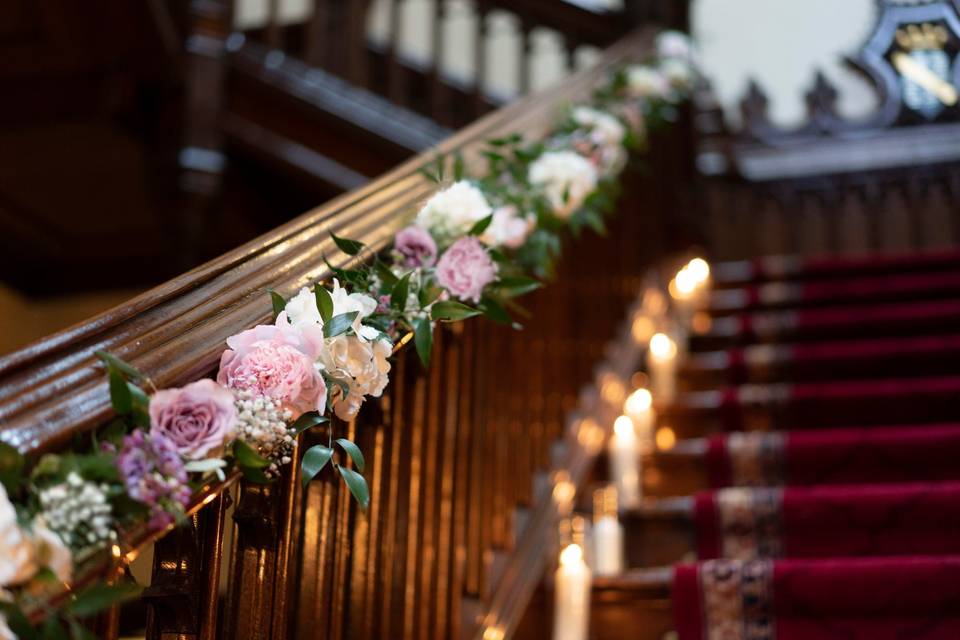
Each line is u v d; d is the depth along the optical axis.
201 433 0.88
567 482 2.45
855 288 3.71
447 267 1.38
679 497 2.64
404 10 5.42
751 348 3.36
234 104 3.88
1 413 0.80
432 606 1.64
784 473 2.57
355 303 1.14
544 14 3.95
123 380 0.85
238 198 4.04
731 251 4.57
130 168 4.13
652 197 3.82
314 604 1.25
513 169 1.91
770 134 4.71
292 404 1.01
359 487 1.09
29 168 4.17
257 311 1.08
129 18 3.44
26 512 0.77
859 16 5.06
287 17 5.21
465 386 1.85
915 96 4.64
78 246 4.79
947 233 4.45
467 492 1.83
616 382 3.01
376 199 1.50
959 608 1.89
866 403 2.87
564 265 2.70
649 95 3.10
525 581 2.08
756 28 5.21
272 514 1.13
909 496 2.21
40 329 4.91
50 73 3.64
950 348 3.11
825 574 1.95
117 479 0.82
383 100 3.85
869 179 4.55
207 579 1.04
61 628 0.78
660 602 2.04
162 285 1.04
